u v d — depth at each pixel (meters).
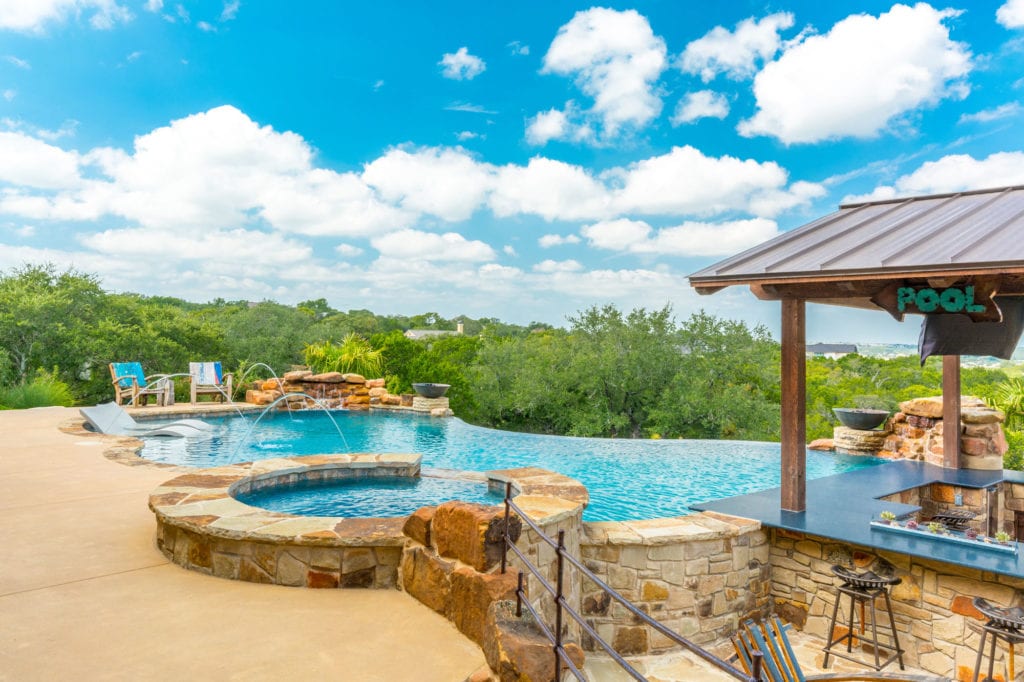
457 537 4.14
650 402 27.58
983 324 6.22
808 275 6.34
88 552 5.20
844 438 13.44
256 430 15.94
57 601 4.19
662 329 27.66
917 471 10.38
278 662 3.43
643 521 7.05
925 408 11.66
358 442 14.80
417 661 3.50
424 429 16.91
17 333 24.80
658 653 6.50
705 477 11.87
